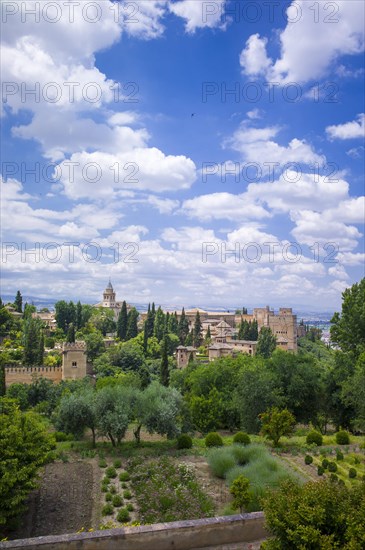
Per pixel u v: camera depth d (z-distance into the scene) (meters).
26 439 25.78
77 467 34.19
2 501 22.38
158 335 148.88
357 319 60.78
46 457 27.31
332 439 43.38
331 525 12.11
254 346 143.50
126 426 39.06
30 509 26.36
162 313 165.50
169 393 43.59
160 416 39.72
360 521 11.68
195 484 29.34
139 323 195.62
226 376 59.84
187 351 132.38
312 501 12.73
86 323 157.62
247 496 23.16
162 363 86.81
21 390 75.44
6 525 23.58
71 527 24.22
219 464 31.80
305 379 51.44
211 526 15.22
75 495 28.58
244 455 33.31
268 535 15.73
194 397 55.31
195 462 35.41
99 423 39.03
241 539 15.50
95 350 124.81
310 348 172.00
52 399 73.31
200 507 25.86
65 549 13.95
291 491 13.75
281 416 40.56
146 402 41.00
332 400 52.69
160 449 39.03
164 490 28.56
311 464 35.12
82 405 39.84
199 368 66.00
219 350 134.88
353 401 45.06
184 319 168.88
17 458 24.11
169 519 24.31
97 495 28.66
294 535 11.85
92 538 14.18
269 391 47.69
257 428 47.19
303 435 51.00
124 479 31.45
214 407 53.66
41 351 106.56
